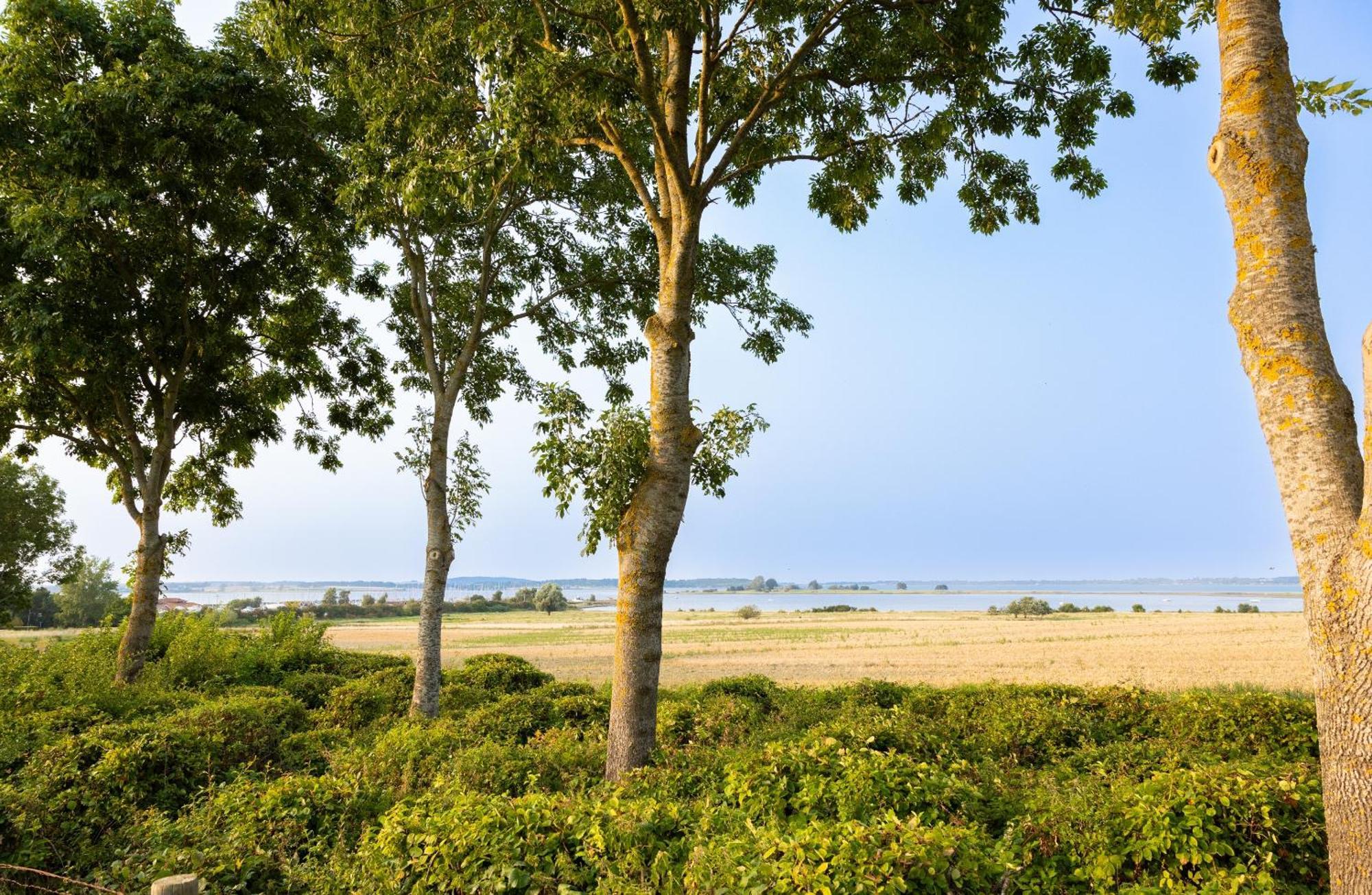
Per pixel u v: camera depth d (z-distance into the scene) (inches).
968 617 3484.3
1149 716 362.0
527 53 290.2
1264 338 134.3
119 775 286.8
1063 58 339.0
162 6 573.3
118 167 525.3
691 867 157.8
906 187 403.5
